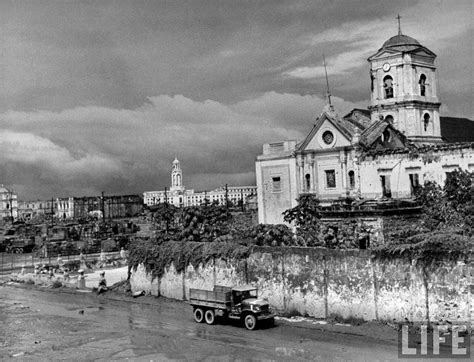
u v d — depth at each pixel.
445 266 36.12
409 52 70.19
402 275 37.94
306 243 48.34
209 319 43.94
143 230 124.44
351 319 40.34
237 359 34.88
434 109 72.44
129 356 37.19
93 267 87.06
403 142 68.06
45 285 70.25
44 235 133.62
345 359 33.31
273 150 71.94
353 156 63.47
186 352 37.09
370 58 73.00
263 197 71.69
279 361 33.88
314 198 62.03
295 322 42.16
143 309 51.81
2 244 128.00
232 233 53.34
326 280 41.84
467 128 83.81
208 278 50.28
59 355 38.41
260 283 45.97
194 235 55.97
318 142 67.00
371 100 73.75
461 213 47.69
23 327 47.09
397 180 60.22
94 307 54.81
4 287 72.00
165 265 54.59
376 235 50.88
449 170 56.41
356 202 57.44
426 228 46.94
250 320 41.28
